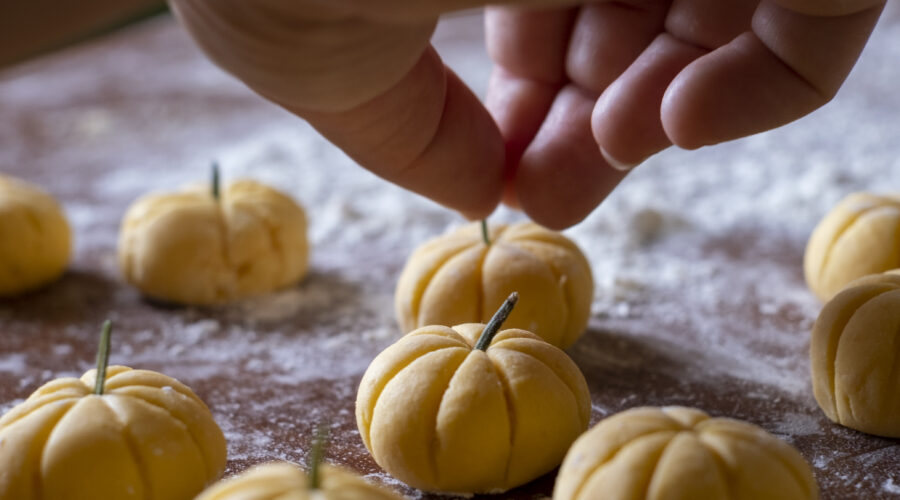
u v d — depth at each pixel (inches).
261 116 21.4
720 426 9.8
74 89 23.6
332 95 9.8
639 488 9.4
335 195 16.7
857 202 13.3
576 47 11.5
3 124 21.0
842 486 10.6
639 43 11.3
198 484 10.4
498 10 11.6
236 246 13.9
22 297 14.3
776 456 9.7
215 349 13.1
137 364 12.8
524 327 12.2
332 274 14.7
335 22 9.3
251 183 14.7
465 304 12.2
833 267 13.1
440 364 10.7
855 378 11.1
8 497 10.0
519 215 16.1
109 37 28.1
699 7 10.8
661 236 15.3
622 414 9.9
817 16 10.0
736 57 10.2
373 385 10.8
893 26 25.9
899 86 21.3
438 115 10.8
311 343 13.1
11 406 12.0
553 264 12.5
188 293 13.9
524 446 10.6
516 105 11.8
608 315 13.5
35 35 9.8
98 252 15.4
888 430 11.1
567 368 10.9
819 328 11.5
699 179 16.9
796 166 17.1
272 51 9.4
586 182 11.5
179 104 22.4
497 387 10.6
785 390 12.0
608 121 10.8
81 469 10.0
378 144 10.7
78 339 13.3
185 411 10.5
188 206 14.1
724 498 9.4
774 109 10.3
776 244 15.1
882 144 18.0
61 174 18.2
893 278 11.5
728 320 13.3
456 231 13.2
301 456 11.2
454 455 10.5
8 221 14.0
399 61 9.8
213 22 9.4
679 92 10.3
